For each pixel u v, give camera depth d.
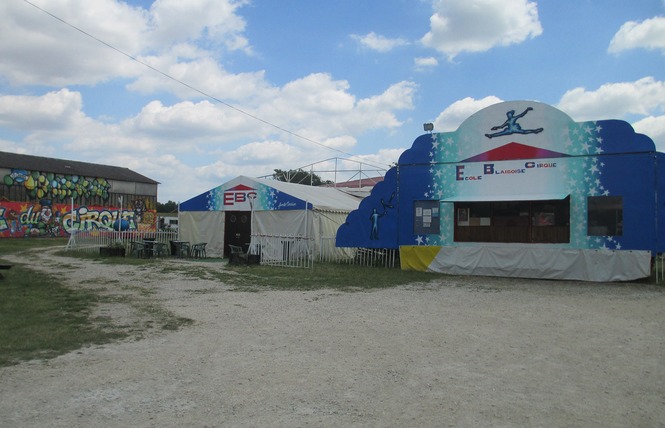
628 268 15.09
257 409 4.89
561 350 7.18
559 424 4.61
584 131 16.52
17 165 46.44
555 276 15.80
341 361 6.54
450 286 14.10
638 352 7.09
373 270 17.84
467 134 18.20
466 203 18.27
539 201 17.17
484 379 5.87
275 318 9.28
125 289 12.68
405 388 5.54
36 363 6.31
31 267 17.42
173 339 7.64
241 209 22.97
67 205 50.34
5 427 4.39
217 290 12.77
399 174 19.25
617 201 16.03
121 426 4.46
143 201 58.59
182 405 4.97
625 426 4.59
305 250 20.38
